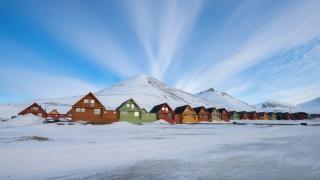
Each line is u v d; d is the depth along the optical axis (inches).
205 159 461.4
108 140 804.6
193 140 823.1
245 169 375.9
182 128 1665.8
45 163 410.3
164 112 2741.1
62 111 4431.6
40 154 497.7
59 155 489.1
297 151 565.6
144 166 396.8
